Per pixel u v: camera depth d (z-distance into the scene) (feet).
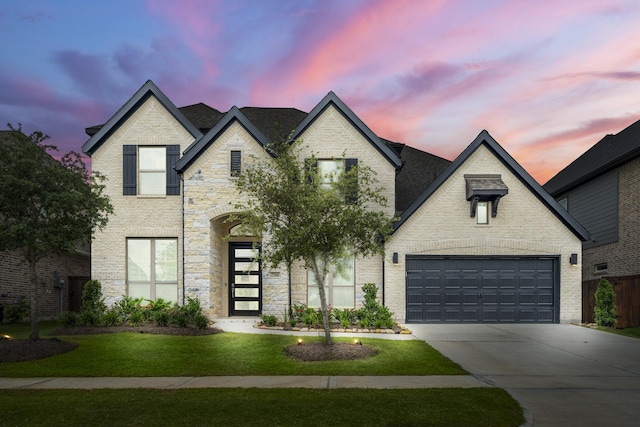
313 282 60.59
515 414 24.50
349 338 46.91
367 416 23.65
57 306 77.10
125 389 29.45
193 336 47.32
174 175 61.41
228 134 59.16
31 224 40.68
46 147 42.27
